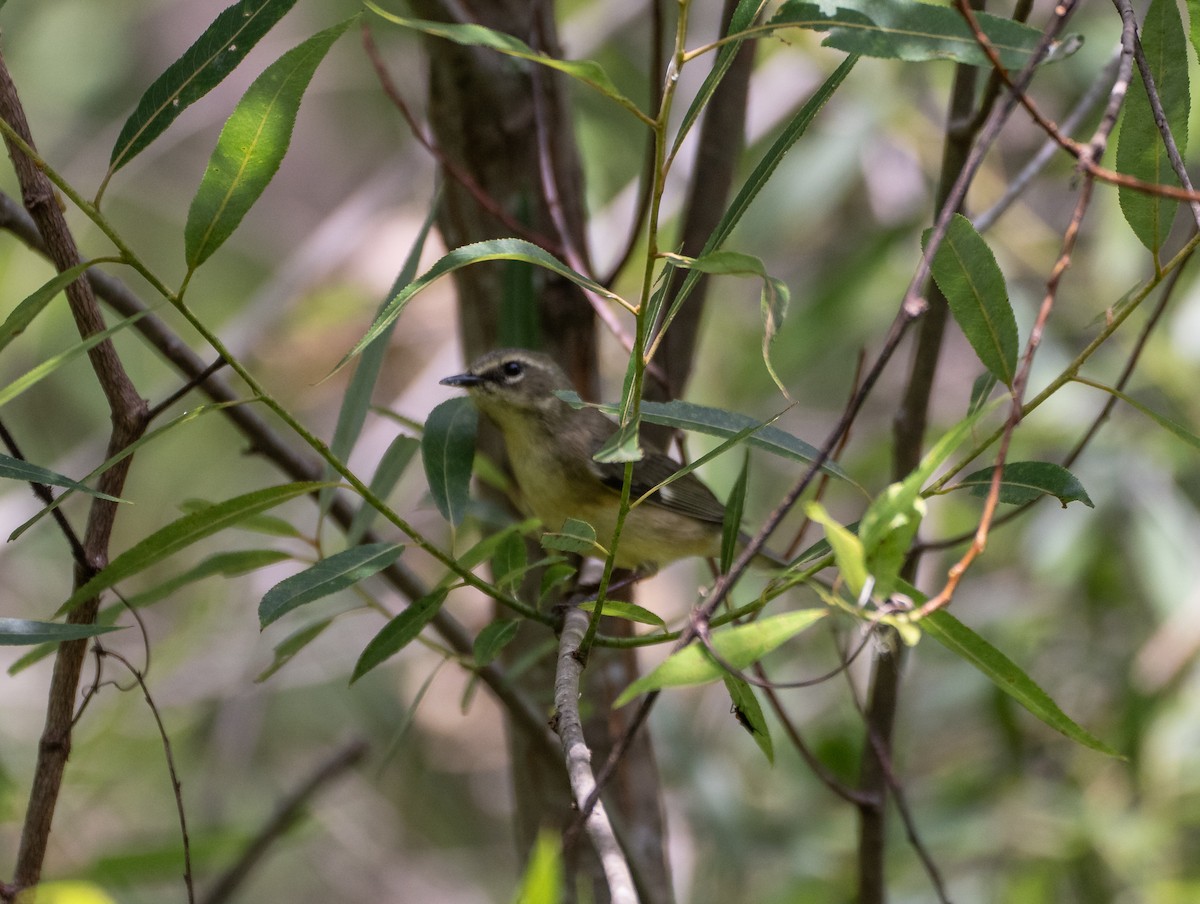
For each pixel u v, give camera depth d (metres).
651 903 8.07
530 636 8.77
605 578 5.07
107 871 8.54
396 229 14.06
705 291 8.48
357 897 14.05
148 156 15.81
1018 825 10.78
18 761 10.80
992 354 5.00
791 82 13.04
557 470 9.02
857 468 12.55
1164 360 11.34
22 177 5.21
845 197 14.75
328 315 13.52
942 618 4.63
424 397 13.86
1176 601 11.23
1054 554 11.45
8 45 15.73
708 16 14.34
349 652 13.70
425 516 14.20
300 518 14.07
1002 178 12.92
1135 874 10.58
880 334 14.12
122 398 5.44
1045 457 11.71
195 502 6.50
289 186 18.09
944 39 4.62
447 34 4.15
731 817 11.05
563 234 8.16
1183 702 11.05
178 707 13.27
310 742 14.56
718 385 12.59
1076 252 12.72
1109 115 4.29
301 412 14.73
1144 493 11.58
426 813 14.55
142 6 16.78
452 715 14.12
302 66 4.83
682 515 9.34
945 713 13.12
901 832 10.83
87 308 5.37
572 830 4.42
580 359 9.03
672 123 13.51
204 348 13.56
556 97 8.63
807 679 12.05
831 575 11.27
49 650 6.25
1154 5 4.98
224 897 8.61
